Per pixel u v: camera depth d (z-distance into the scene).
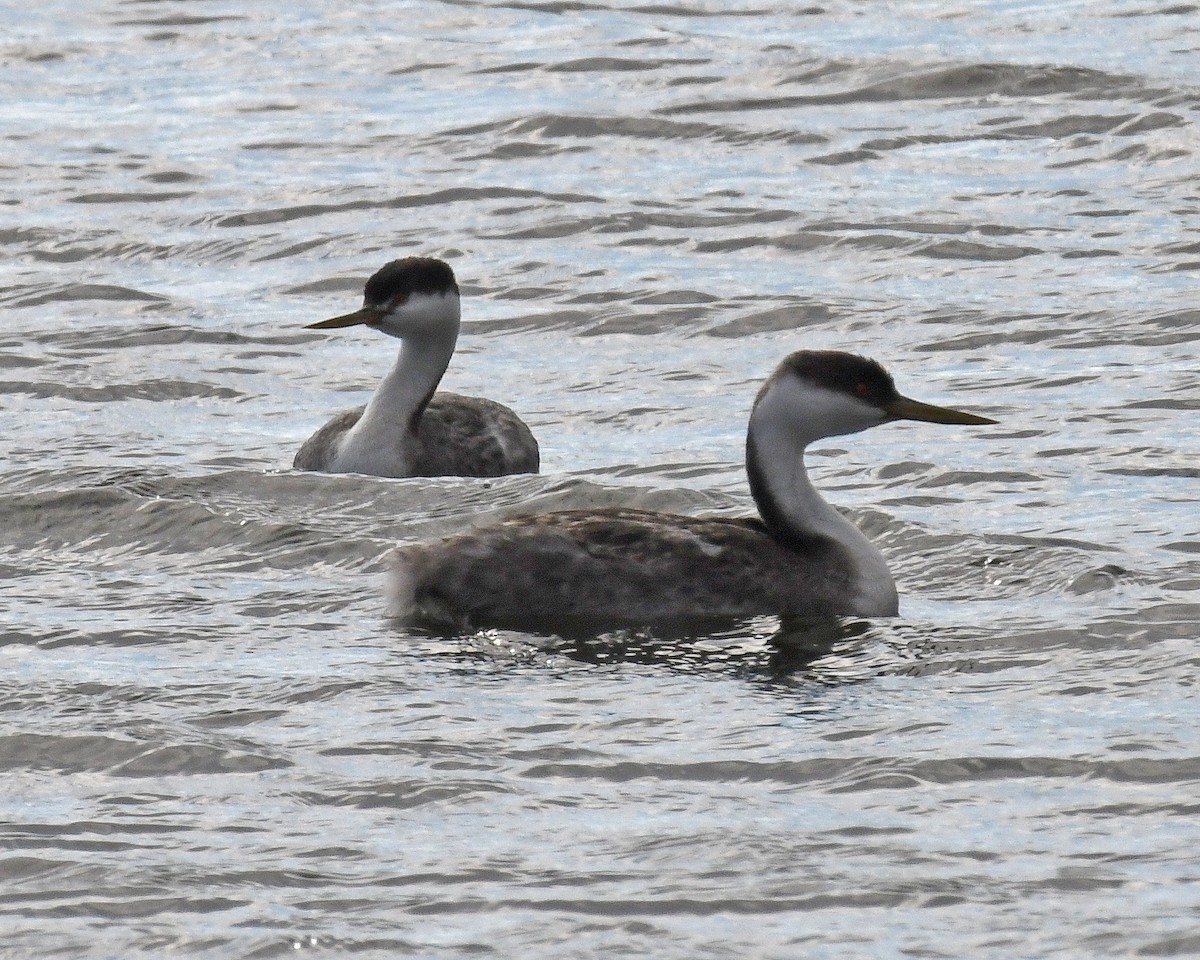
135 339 21.39
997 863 10.05
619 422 19.02
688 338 21.53
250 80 32.44
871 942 9.35
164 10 37.09
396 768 11.19
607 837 10.39
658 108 29.73
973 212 25.22
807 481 14.10
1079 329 21.06
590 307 22.44
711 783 11.02
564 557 13.59
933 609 13.87
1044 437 17.89
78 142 29.22
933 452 17.55
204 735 11.62
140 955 9.34
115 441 18.25
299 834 10.46
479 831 10.48
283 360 20.98
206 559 14.95
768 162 27.58
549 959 9.24
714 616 13.59
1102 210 25.22
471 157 28.06
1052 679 12.41
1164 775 10.98
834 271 23.44
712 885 9.88
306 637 13.25
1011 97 29.91
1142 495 16.25
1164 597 13.77
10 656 12.90
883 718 11.80
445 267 17.62
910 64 30.98
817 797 10.83
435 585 13.59
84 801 10.87
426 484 16.77
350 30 35.28
